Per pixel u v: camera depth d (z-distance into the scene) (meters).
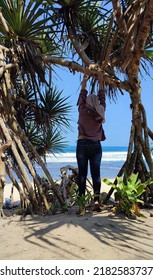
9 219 3.19
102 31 4.50
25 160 3.68
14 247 2.29
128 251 2.25
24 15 3.69
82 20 4.50
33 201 3.47
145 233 2.68
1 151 3.40
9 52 3.88
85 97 3.64
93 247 2.29
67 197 4.22
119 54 4.18
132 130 4.09
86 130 3.45
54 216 3.26
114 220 3.00
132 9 3.32
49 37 4.36
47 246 2.29
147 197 3.96
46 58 4.12
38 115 4.66
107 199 3.96
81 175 3.46
